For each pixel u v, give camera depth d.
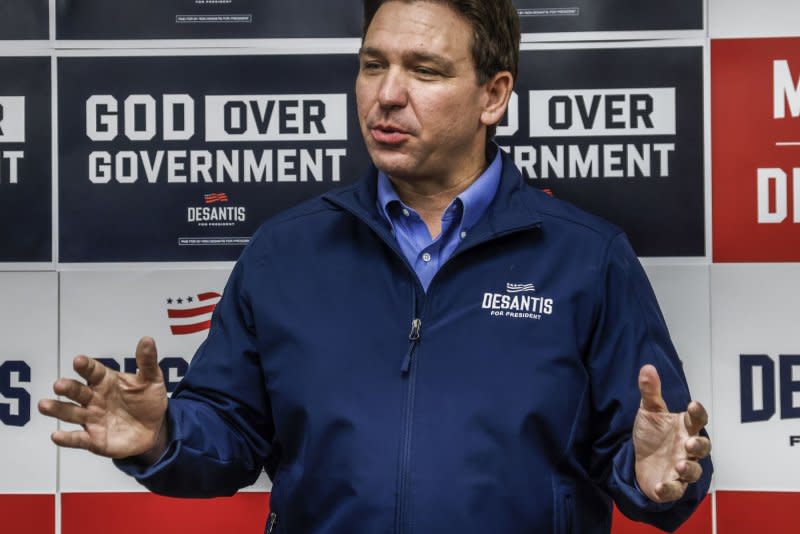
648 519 1.51
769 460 2.23
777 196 2.24
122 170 2.29
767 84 2.24
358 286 1.62
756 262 2.24
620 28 2.25
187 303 2.29
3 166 2.29
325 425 1.54
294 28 2.28
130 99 2.29
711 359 2.24
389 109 1.53
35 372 2.29
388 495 1.50
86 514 2.29
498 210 1.63
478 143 1.67
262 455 1.69
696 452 1.26
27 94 2.29
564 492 1.56
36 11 2.28
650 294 1.66
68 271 2.29
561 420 1.55
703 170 2.24
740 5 2.24
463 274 1.60
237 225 2.29
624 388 1.57
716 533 2.23
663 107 2.24
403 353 1.56
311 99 2.28
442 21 1.53
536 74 2.26
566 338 1.57
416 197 1.67
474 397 1.52
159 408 1.37
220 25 2.28
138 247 2.29
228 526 2.29
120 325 2.29
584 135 2.26
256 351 1.67
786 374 2.23
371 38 1.55
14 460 2.28
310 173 2.29
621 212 2.25
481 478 1.50
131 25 2.28
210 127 2.29
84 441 1.33
